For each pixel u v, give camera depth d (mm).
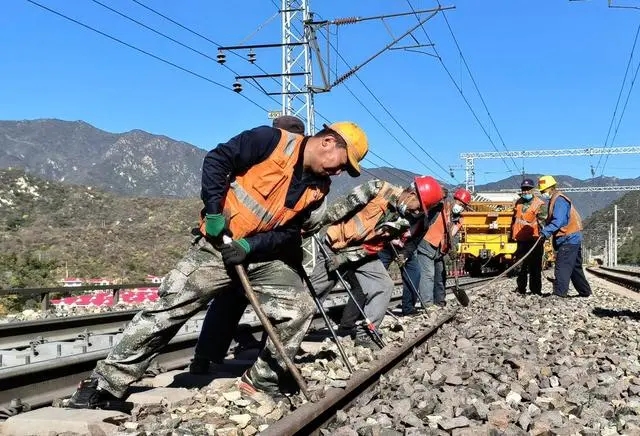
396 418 4246
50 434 3635
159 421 3969
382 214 6941
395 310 11891
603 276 35000
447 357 6645
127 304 13836
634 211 143875
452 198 12117
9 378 4418
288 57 24375
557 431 4055
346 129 4426
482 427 4039
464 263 26281
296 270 4945
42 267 27297
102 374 4270
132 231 56062
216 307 5617
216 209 4086
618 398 5121
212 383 5047
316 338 7723
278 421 3721
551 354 7098
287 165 4285
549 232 14008
